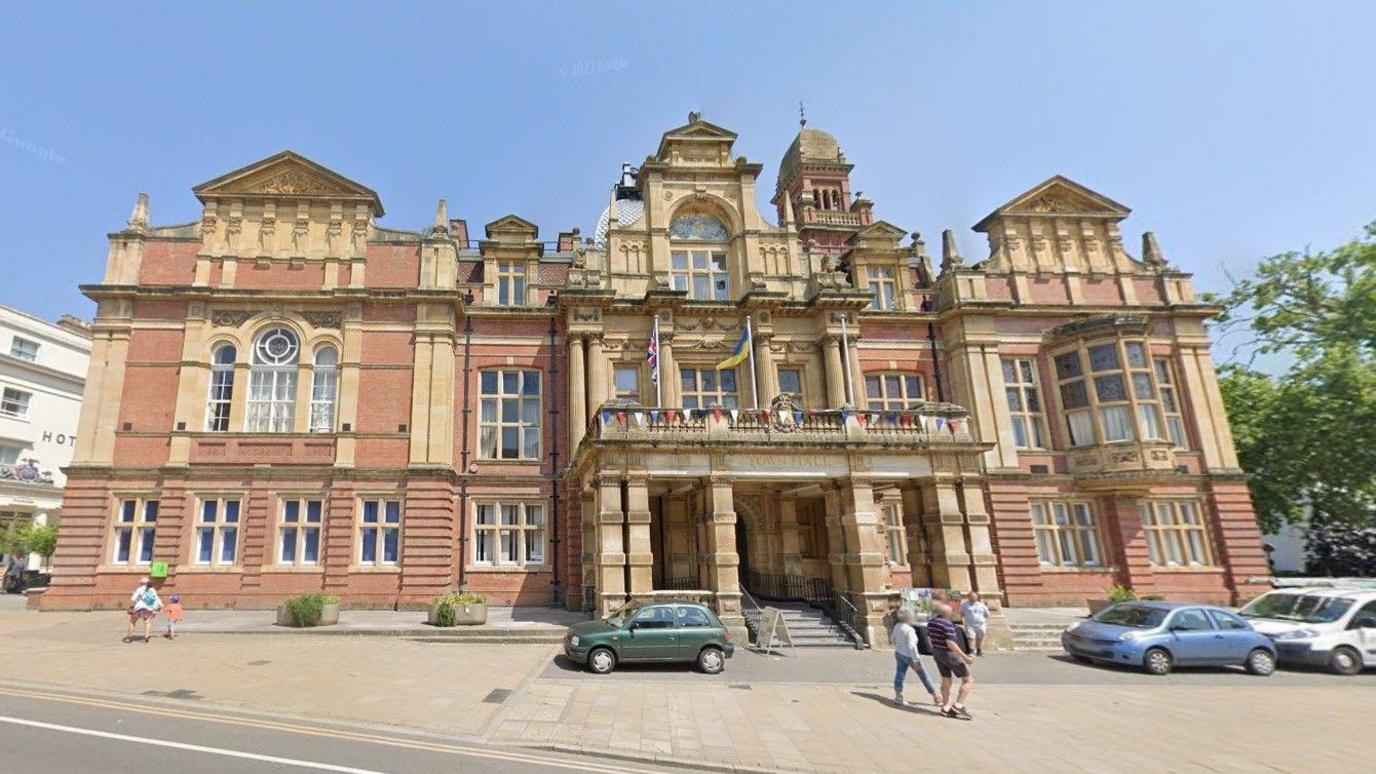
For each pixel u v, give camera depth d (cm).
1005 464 2730
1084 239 3061
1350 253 2900
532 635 1856
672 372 2659
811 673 1548
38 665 1391
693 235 2894
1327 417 2814
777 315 2803
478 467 2548
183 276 2527
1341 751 1013
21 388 4291
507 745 949
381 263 2623
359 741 933
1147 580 2623
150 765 801
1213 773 911
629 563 1875
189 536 2314
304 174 2652
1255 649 1650
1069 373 2833
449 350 2578
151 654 1527
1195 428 2841
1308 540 3225
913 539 2158
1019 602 2581
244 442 2405
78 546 2262
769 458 1998
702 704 1220
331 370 2536
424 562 2341
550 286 2845
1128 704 1312
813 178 3825
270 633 1809
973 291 2922
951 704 1202
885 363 2892
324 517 2377
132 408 2391
